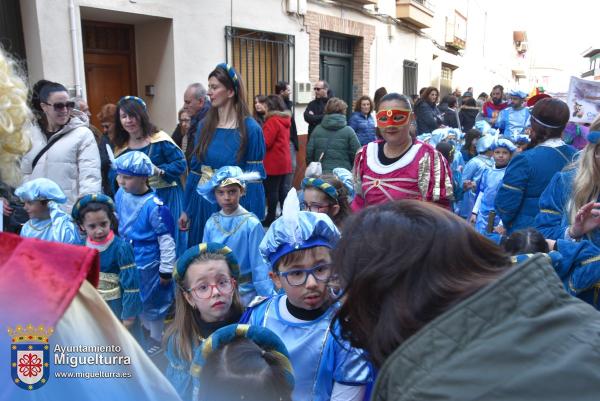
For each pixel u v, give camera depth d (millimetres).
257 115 6492
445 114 9383
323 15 8938
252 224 2908
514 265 885
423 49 13914
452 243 855
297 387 1646
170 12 6121
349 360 1557
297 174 8555
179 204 3930
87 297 731
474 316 777
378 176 2916
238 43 7312
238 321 2049
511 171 3119
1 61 829
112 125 4656
